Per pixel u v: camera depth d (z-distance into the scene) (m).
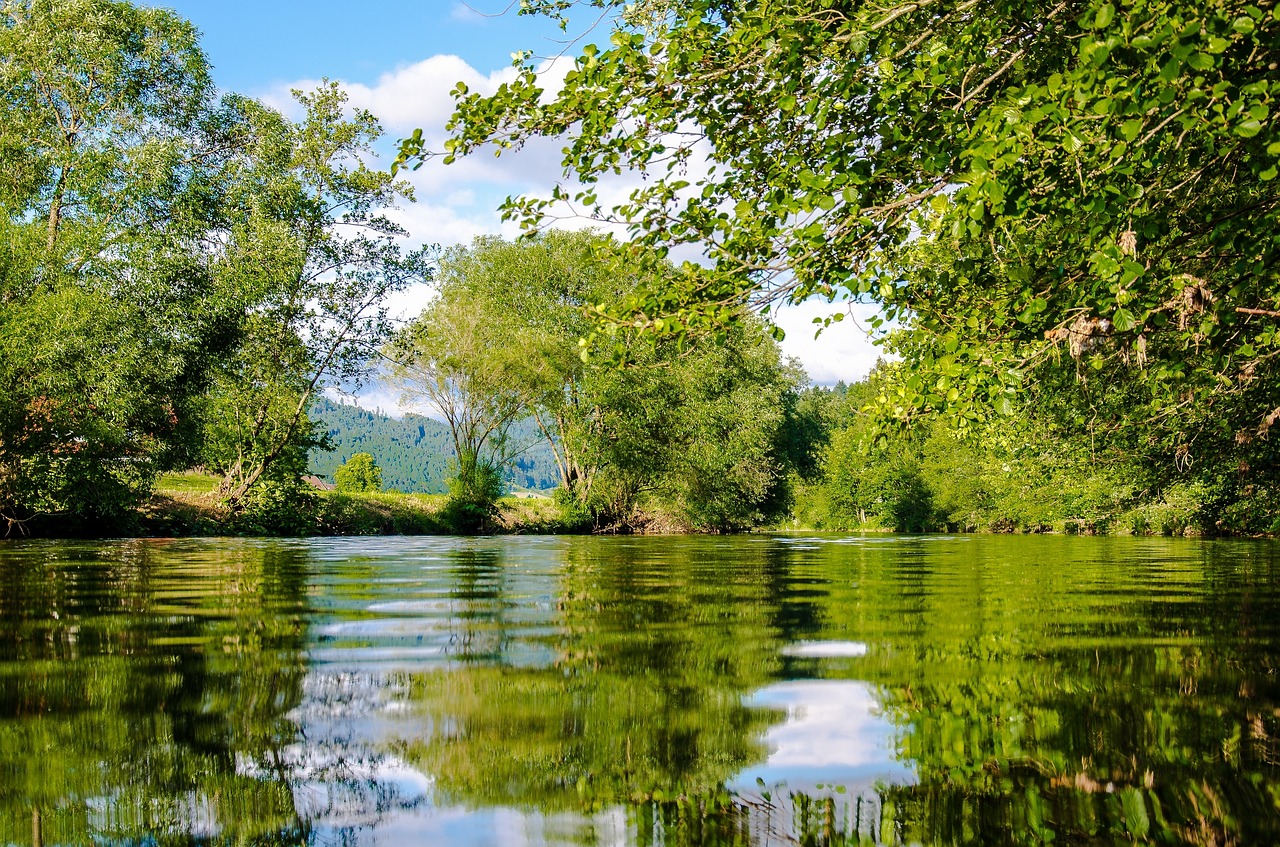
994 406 5.58
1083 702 3.45
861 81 5.20
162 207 22.88
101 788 2.44
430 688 3.70
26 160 22.05
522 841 2.05
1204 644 4.91
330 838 2.05
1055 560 14.59
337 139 24.64
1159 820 2.20
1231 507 22.23
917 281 6.32
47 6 22.39
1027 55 5.67
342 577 9.85
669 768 2.63
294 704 3.41
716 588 8.74
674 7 5.97
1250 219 5.53
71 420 19.69
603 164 5.66
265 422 25.38
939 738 2.96
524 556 15.41
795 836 2.07
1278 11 3.50
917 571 11.60
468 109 5.52
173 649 4.65
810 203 5.08
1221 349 7.03
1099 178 4.75
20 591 7.93
